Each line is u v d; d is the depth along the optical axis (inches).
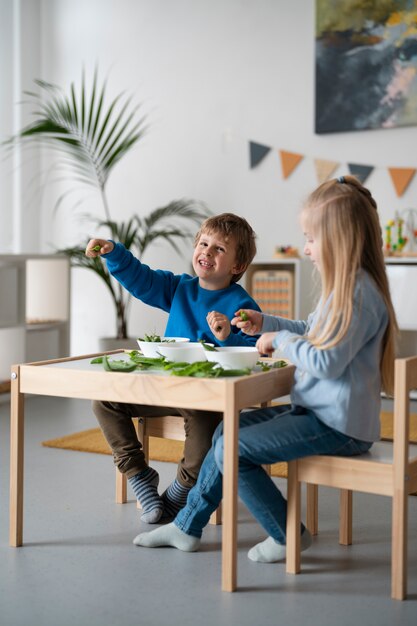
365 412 61.7
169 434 79.7
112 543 70.9
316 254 62.7
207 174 181.6
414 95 156.7
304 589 60.9
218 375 60.5
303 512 82.0
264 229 175.6
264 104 173.9
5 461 100.5
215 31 178.4
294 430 61.5
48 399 147.8
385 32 158.2
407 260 147.2
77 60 194.7
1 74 191.6
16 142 193.8
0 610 56.6
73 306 200.4
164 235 171.8
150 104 187.3
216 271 80.0
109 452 104.8
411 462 59.5
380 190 162.7
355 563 66.6
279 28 171.2
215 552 69.1
